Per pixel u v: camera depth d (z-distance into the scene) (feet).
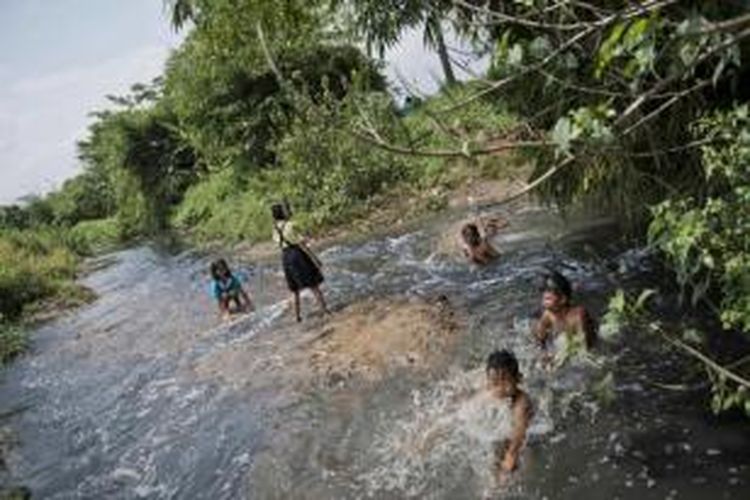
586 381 22.59
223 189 99.14
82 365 45.37
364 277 43.06
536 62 10.52
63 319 63.87
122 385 37.81
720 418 19.45
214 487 23.94
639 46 8.77
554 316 24.61
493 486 19.07
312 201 67.21
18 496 27.73
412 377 26.84
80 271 96.78
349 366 29.45
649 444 19.03
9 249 99.91
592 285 30.14
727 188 20.25
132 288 71.92
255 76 80.53
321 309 38.50
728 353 22.20
